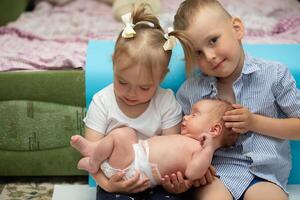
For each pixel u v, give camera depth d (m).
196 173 1.06
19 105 1.34
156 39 1.08
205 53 1.10
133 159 1.09
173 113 1.17
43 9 1.91
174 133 1.18
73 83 1.33
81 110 1.35
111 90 1.18
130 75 1.06
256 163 1.14
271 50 1.34
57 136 1.37
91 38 1.60
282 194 1.11
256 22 1.70
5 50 1.45
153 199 1.09
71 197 1.27
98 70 1.27
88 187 1.32
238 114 1.10
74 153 1.39
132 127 1.15
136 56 1.05
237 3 1.94
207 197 1.10
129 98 1.10
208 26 1.09
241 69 1.17
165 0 1.95
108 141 1.08
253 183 1.13
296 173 1.30
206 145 1.07
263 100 1.17
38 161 1.40
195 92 1.21
